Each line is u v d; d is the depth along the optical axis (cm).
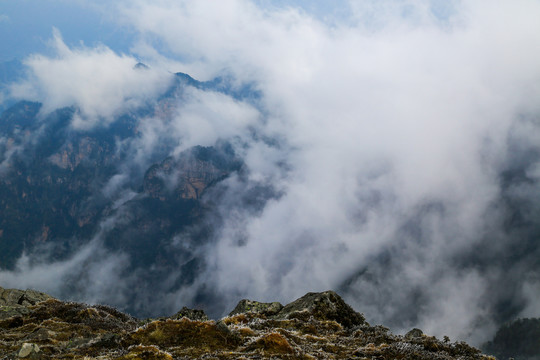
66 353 1558
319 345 1708
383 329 2014
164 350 1562
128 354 1449
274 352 1515
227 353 1506
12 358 1423
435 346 1673
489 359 1606
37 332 1908
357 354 1595
